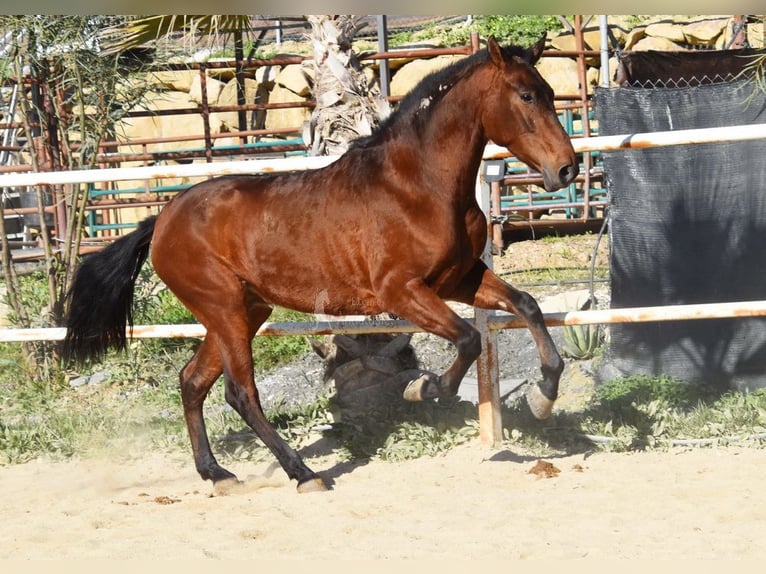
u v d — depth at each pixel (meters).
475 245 7.60
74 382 12.62
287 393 11.65
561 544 5.96
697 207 10.50
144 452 9.62
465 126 7.32
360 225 7.52
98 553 6.16
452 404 9.88
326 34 10.63
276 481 8.28
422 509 6.99
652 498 6.93
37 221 18.84
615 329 10.93
